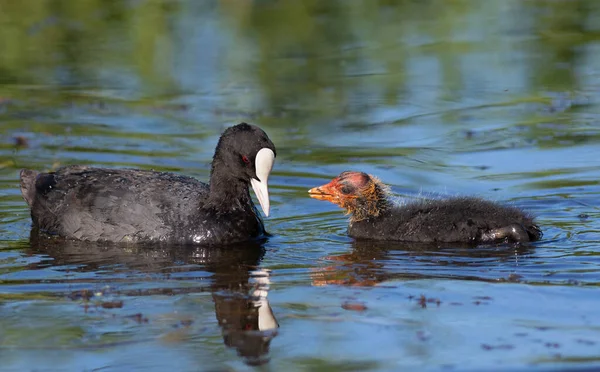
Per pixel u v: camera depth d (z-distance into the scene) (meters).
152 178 13.75
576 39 25.28
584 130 18.27
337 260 12.01
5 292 10.78
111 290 10.87
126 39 25.64
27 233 13.51
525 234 12.32
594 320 9.62
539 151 17.05
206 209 13.17
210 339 9.42
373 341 9.25
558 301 10.16
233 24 27.11
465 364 8.68
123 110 20.31
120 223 13.11
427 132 18.58
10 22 26.45
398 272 11.37
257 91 21.77
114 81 22.58
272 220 14.07
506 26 26.81
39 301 10.48
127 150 17.50
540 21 27.30
